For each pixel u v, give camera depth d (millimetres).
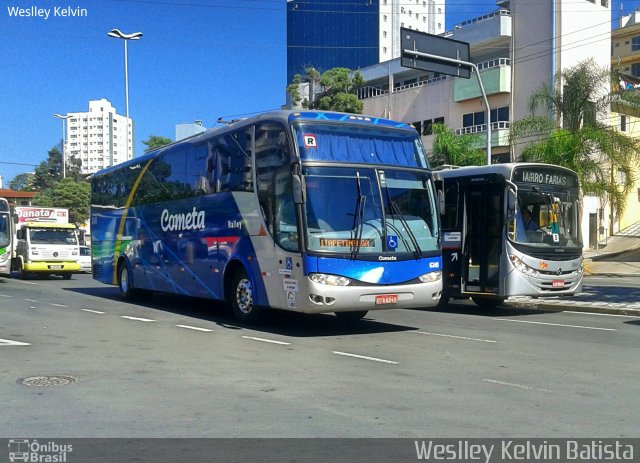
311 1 108062
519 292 14523
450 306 17281
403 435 5688
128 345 10398
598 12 39594
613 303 16234
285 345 10422
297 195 10750
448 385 7582
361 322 13438
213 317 14203
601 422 6098
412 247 11641
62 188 58094
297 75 43188
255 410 6488
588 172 30016
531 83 38812
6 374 8188
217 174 13656
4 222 24625
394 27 106000
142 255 17188
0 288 22766
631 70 58438
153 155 16812
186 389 7371
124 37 33719
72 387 7480
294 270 11016
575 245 15477
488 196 15133
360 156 11555
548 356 9516
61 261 29344
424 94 44375
